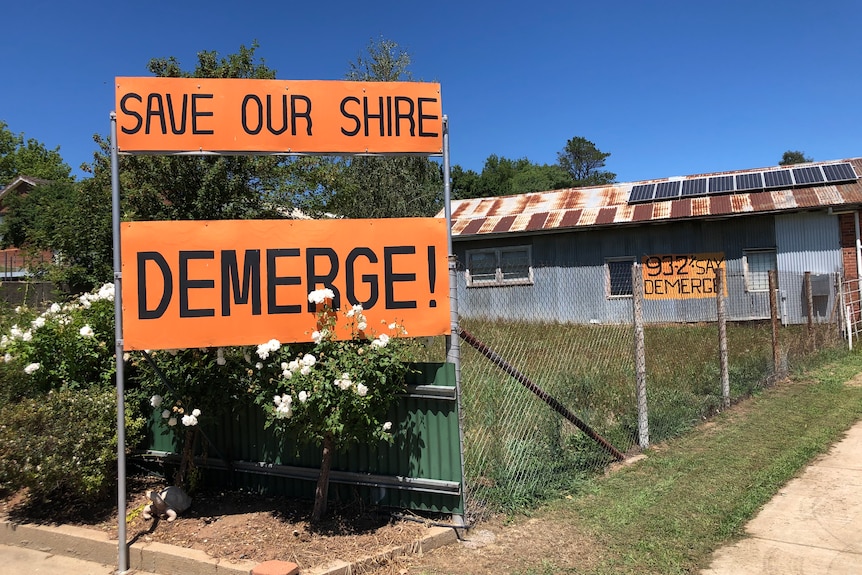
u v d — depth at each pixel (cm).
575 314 1597
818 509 407
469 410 523
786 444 556
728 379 754
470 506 412
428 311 400
